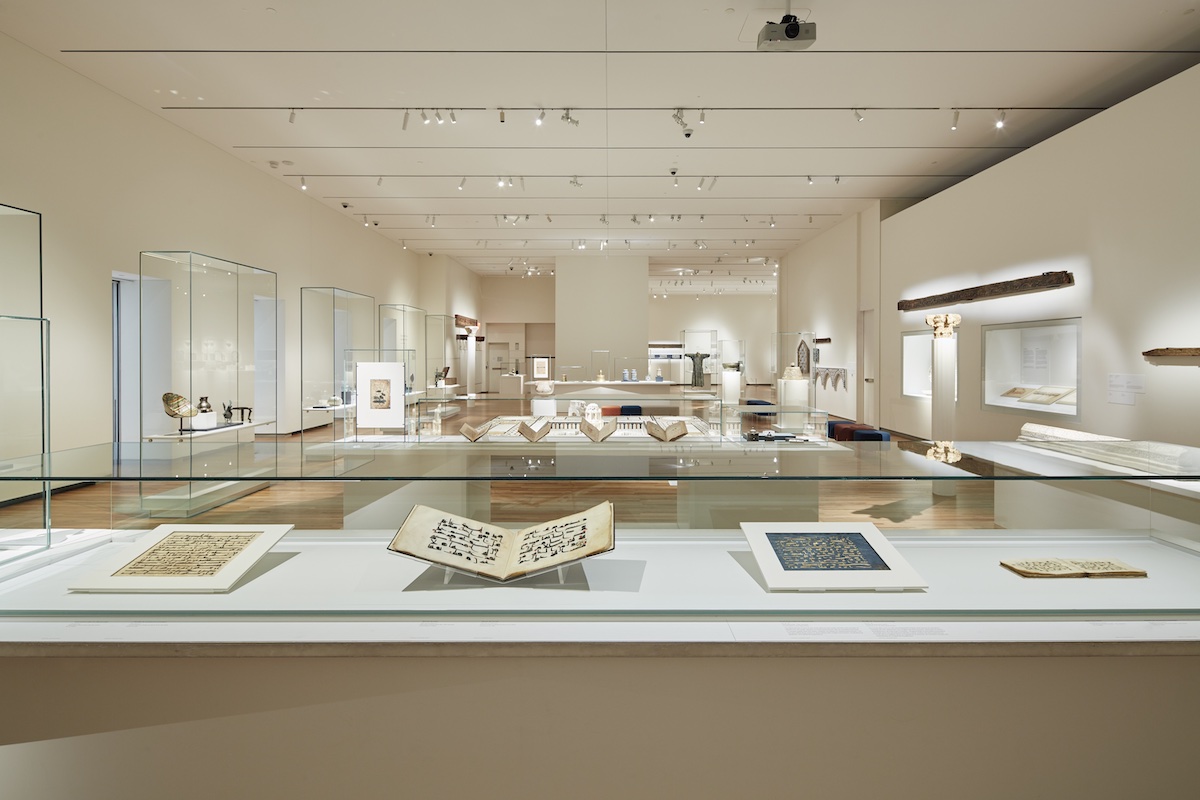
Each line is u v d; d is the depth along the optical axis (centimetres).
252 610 162
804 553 183
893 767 153
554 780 154
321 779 154
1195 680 152
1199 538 199
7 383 252
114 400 738
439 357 1493
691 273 2039
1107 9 536
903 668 151
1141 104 586
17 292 479
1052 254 708
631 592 171
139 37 581
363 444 277
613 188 1076
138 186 730
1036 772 153
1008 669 151
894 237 1102
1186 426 542
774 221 1331
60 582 178
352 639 150
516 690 151
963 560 196
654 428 339
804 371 1000
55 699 153
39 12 541
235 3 528
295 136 830
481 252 1697
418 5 530
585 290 1705
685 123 770
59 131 629
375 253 1433
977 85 676
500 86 680
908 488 249
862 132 812
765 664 151
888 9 536
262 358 720
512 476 193
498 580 176
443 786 154
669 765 153
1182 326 546
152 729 153
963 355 890
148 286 577
